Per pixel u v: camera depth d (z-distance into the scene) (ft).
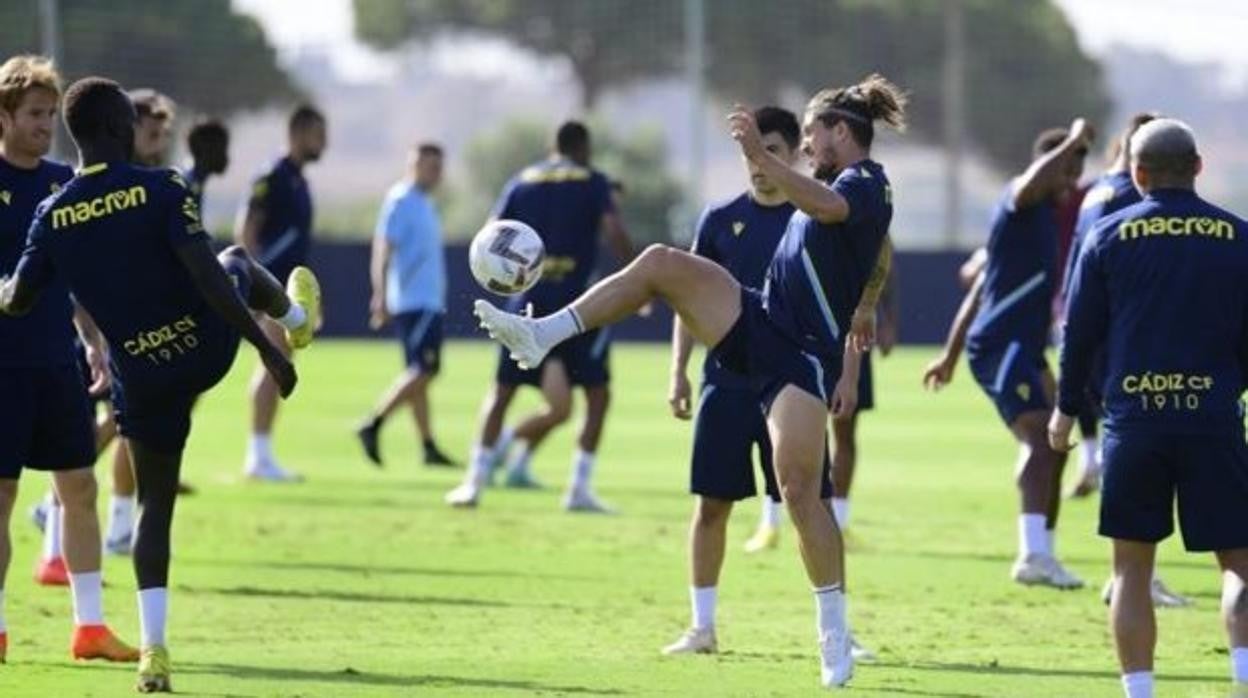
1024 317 107.14
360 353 291.38
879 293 81.76
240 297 73.77
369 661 82.53
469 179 512.63
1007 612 97.71
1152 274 71.36
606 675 79.66
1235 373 71.82
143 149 107.04
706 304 76.18
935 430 200.95
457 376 266.57
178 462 77.00
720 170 554.46
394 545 118.42
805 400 75.46
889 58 455.63
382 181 626.23
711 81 465.47
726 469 85.25
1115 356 72.18
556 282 136.15
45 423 80.69
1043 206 107.55
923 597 102.01
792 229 76.18
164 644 75.87
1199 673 82.28
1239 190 537.24
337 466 163.12
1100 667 83.20
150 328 74.69
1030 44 450.71
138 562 75.97
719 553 86.22
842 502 118.01
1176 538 126.00
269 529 124.47
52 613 93.15
